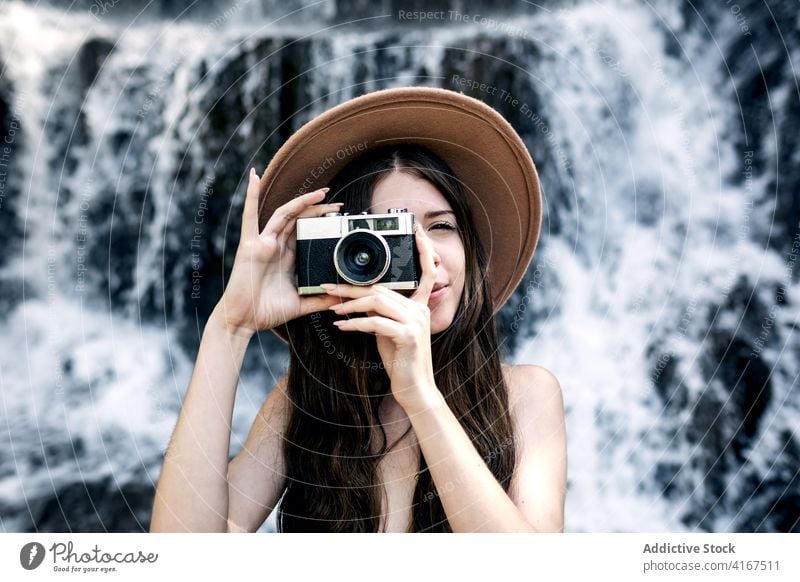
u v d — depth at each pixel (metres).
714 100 4.60
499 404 1.60
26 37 4.90
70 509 4.43
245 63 4.97
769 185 4.42
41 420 4.68
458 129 1.62
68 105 4.97
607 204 4.77
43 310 4.88
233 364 1.50
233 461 1.64
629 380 4.58
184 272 4.95
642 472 4.44
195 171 4.95
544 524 1.50
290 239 1.56
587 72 4.82
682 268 4.61
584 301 4.73
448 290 1.54
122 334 4.91
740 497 4.27
